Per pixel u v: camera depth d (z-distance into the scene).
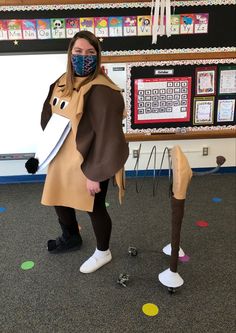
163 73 3.27
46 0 3.03
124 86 3.29
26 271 2.07
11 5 3.02
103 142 1.71
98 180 1.74
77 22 3.10
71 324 1.66
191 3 3.10
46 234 2.50
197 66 3.27
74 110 1.77
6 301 1.82
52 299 1.83
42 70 3.16
